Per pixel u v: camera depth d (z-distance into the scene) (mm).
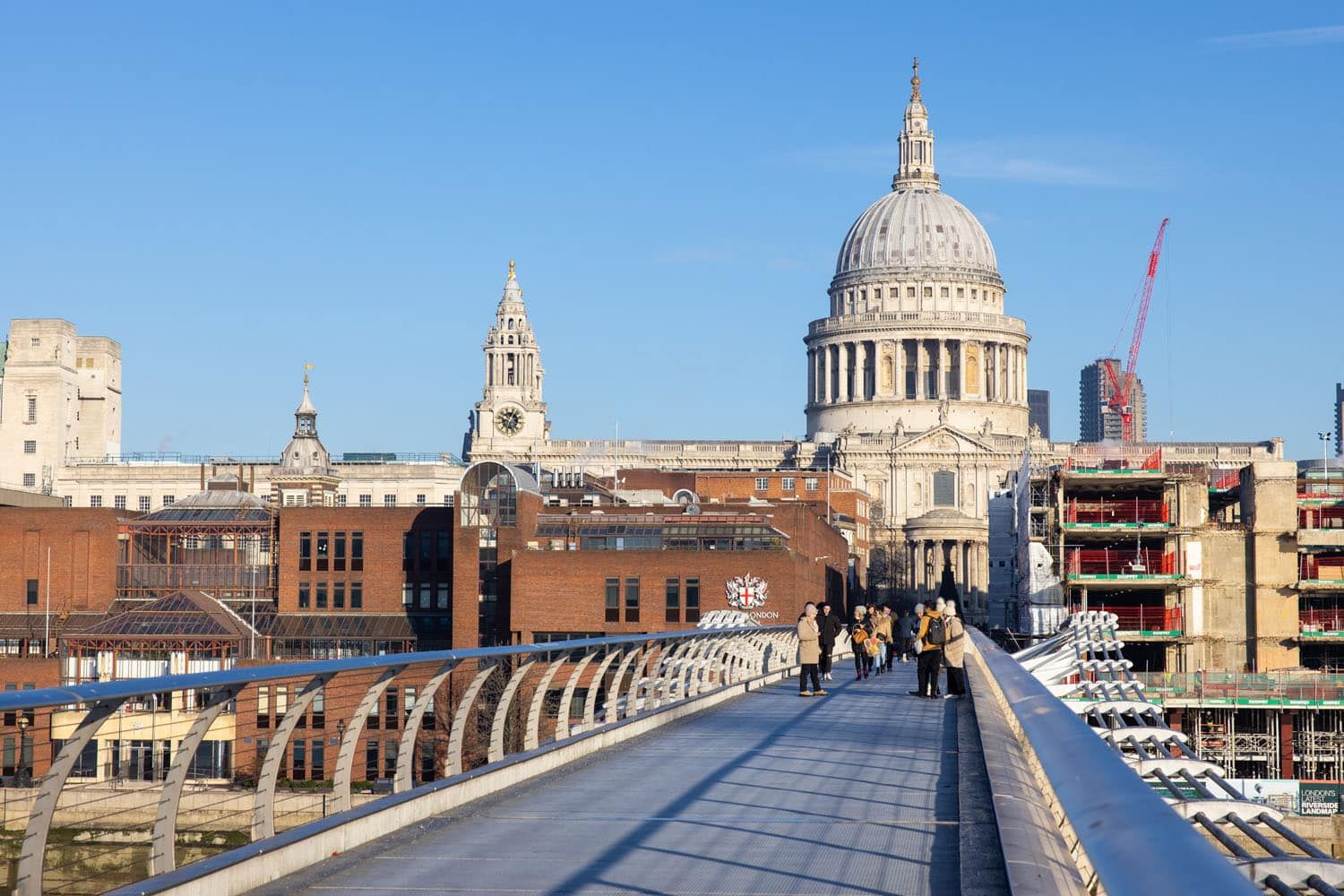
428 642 155875
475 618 149125
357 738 22000
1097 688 38344
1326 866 12117
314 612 159625
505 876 19047
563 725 31875
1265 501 131000
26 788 27016
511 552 150000
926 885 18172
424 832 22188
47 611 148500
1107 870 8430
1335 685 116688
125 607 156000
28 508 162875
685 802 24969
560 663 30969
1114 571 136000
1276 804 101438
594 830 22375
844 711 43781
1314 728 118625
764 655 66000
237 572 162875
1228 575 131625
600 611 143500
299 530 160375
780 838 21484
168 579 163125
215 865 17594
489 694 68438
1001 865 18344
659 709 39031
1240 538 131500
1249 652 130750
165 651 139375
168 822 17328
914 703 46875
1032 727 14523
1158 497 138875
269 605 162125
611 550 144250
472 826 22766
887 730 37188
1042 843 15867
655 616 142500
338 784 21797
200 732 17516
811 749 32688
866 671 63219
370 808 21688
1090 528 131500
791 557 141000
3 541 161750
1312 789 101500
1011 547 198000
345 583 159000
